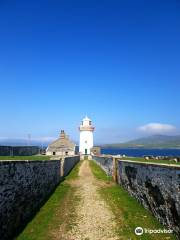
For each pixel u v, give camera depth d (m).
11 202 12.59
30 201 16.25
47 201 19.86
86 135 108.81
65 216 15.92
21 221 14.35
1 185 11.31
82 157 97.12
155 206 15.11
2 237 11.38
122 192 23.08
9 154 43.88
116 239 12.28
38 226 14.04
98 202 19.47
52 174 25.33
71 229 13.65
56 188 25.61
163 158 42.41
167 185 13.11
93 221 14.94
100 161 51.72
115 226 14.05
